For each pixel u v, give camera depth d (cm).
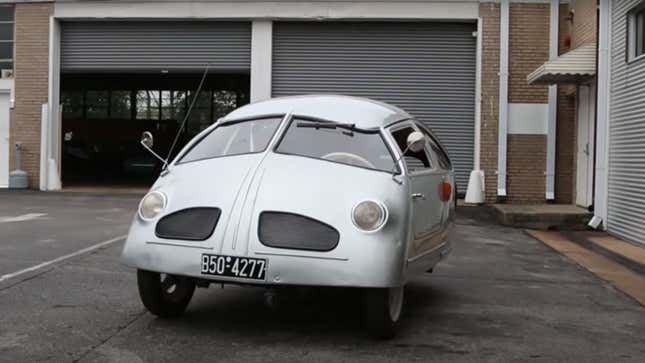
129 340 523
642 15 1098
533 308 670
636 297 732
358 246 492
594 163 1308
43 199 1568
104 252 885
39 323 561
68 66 1766
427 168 640
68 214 1297
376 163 565
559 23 1585
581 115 1474
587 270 889
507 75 1584
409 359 495
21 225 1125
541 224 1291
